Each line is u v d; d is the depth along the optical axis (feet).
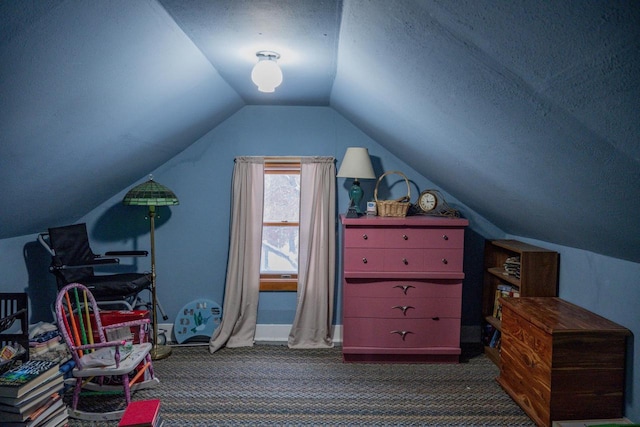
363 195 13.21
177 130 10.94
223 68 8.72
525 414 8.93
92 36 5.11
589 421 7.72
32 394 7.13
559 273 10.18
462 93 5.44
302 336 12.95
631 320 7.78
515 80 4.20
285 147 13.16
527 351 8.68
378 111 9.59
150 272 12.53
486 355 12.17
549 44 3.31
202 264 13.29
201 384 10.30
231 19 5.91
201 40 6.87
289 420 8.71
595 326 7.85
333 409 9.15
